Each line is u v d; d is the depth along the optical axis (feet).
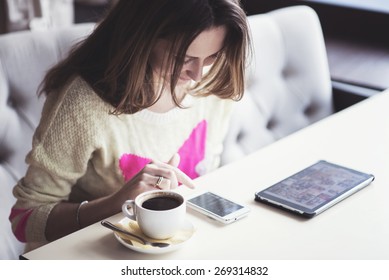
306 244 2.97
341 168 3.70
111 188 3.86
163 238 2.92
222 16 3.14
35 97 4.67
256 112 5.46
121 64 3.30
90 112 3.53
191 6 3.06
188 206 3.30
